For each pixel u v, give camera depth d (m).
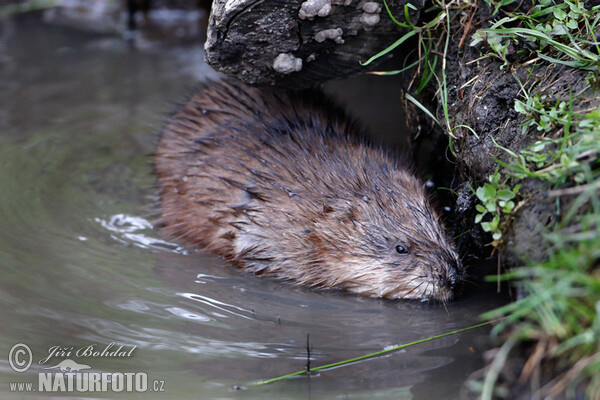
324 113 7.14
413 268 5.65
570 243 3.96
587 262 3.74
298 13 5.44
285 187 6.18
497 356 4.00
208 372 4.41
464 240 5.98
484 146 5.31
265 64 5.85
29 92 9.60
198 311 5.30
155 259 6.23
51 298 5.32
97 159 8.00
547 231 4.19
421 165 7.29
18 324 4.91
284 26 5.52
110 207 7.07
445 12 5.48
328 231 5.95
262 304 5.52
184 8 12.12
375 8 5.48
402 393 4.14
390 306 5.52
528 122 4.91
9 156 7.90
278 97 7.05
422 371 4.38
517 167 4.56
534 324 3.95
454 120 5.67
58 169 7.73
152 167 7.46
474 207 5.66
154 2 12.10
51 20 12.34
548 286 3.76
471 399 4.03
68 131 8.58
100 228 6.67
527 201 4.41
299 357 4.61
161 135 7.50
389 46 5.81
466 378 4.24
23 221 6.61
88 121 8.85
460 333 4.87
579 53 4.95
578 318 3.73
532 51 5.27
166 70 10.42
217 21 5.48
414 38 6.02
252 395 4.14
